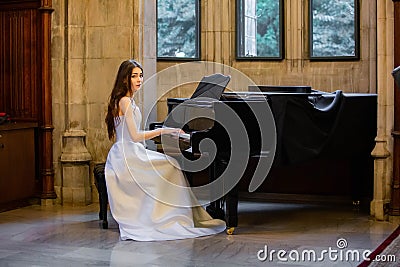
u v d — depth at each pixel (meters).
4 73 8.08
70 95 7.84
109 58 7.80
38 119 7.96
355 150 7.05
